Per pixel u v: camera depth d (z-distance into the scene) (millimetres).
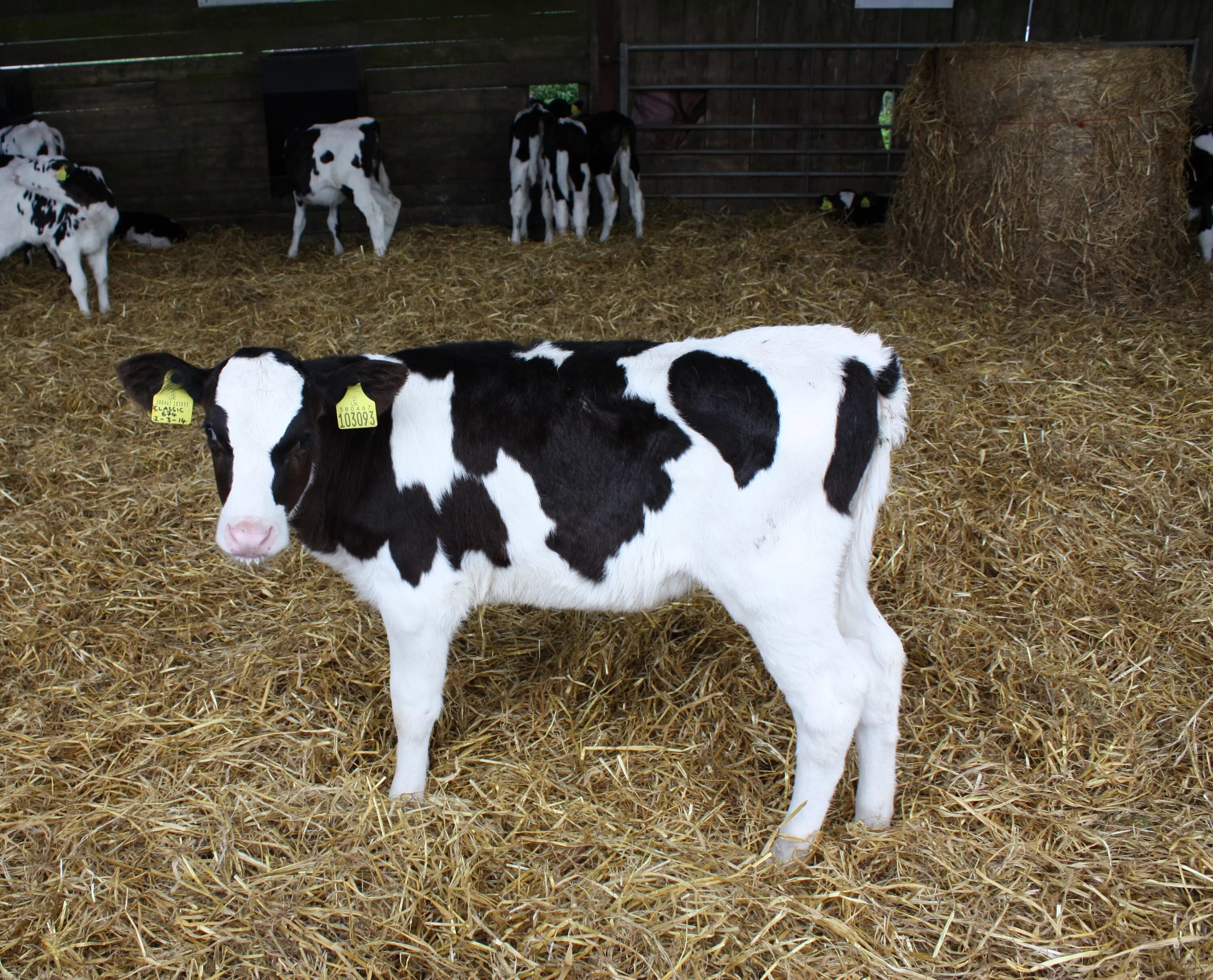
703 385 2406
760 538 2395
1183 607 3447
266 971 2135
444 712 3117
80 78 9719
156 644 3451
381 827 2496
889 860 2436
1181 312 6156
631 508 2488
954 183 6703
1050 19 9516
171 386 2537
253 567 3873
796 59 9688
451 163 9938
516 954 2154
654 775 2816
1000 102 6395
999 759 2834
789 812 2512
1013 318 6172
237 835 2523
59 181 6441
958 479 4246
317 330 6363
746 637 3377
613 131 8445
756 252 7531
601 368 2520
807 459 2361
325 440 2562
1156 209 6516
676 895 2289
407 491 2572
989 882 2332
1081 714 2947
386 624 2715
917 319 6105
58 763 2852
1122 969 2100
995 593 3600
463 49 9586
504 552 2611
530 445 2512
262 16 9531
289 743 2945
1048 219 6434
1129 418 4672
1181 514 3998
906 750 2879
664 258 7578
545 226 9484
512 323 6309
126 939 2225
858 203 8938
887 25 9555
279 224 10102
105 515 4297
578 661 3291
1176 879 2340
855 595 2588
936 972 2115
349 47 9602
